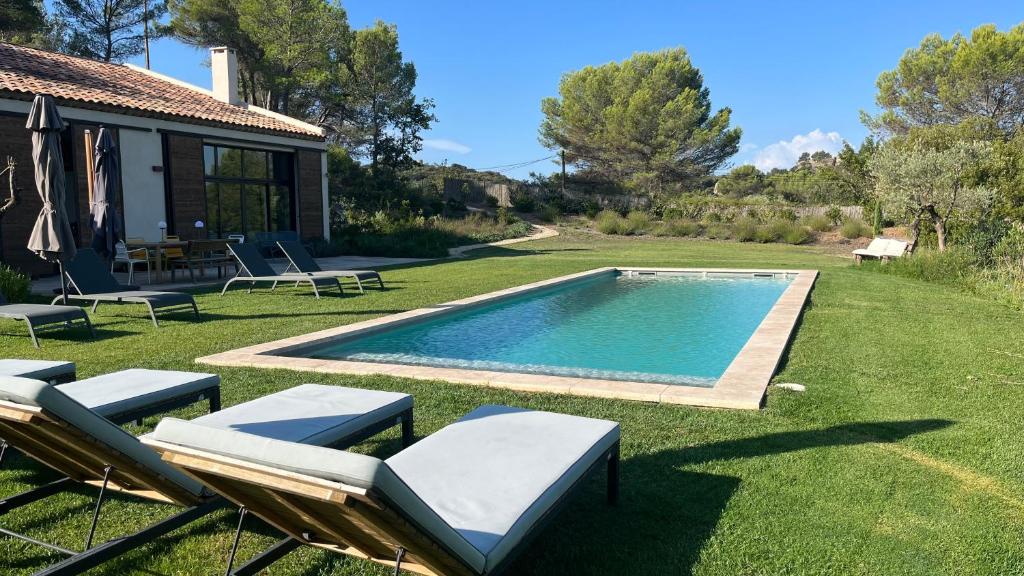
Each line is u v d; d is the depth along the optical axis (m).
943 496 3.12
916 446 3.77
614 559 2.63
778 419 4.25
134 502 3.17
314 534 2.36
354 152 36.50
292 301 10.19
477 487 2.45
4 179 13.11
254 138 18.39
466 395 4.84
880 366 5.69
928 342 6.75
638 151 39.81
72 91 14.68
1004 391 4.90
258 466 1.79
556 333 8.55
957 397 4.74
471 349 7.52
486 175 45.59
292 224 20.44
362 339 7.66
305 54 30.14
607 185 40.72
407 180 35.09
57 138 7.85
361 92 34.12
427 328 8.86
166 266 14.19
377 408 3.43
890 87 33.97
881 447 3.75
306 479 1.72
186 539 2.83
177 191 16.47
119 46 32.72
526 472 2.58
